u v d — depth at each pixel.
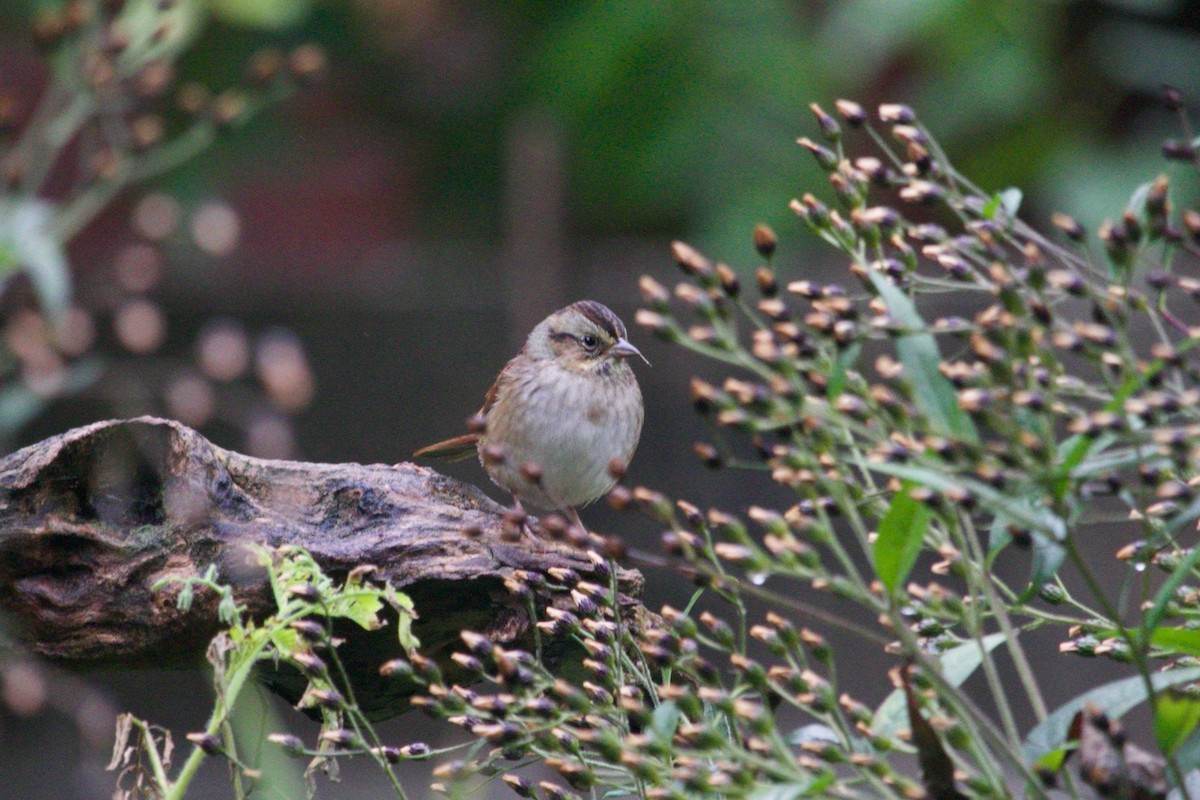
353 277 17.06
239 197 18.66
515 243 16.20
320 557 6.70
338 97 19.56
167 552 6.56
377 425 15.45
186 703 14.73
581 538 4.48
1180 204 14.36
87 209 10.18
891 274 4.90
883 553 4.29
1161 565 5.06
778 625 4.66
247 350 14.11
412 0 19.44
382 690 7.06
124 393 14.62
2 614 6.55
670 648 4.82
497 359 15.60
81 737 14.05
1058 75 16.47
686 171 17.44
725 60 17.34
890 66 17.66
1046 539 4.41
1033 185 16.45
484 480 14.97
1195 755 4.39
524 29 19.38
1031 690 4.49
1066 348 4.40
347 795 13.50
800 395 4.25
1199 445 4.11
